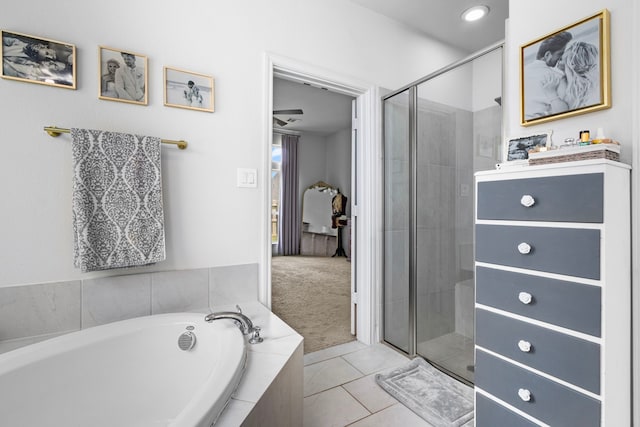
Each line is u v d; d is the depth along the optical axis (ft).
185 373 4.53
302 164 23.79
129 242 4.94
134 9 5.24
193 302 5.77
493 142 5.78
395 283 8.03
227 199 6.10
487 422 4.06
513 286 3.80
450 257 6.69
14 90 4.42
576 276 3.23
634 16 3.66
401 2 7.75
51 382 3.77
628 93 3.71
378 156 8.20
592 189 3.13
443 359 6.86
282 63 6.67
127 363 4.38
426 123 7.11
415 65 8.86
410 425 5.11
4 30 4.34
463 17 8.35
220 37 6.00
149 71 5.37
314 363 7.14
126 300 5.20
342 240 22.56
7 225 4.41
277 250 22.79
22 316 4.51
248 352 4.06
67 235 4.77
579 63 4.07
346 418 5.27
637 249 3.55
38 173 4.57
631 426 3.53
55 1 4.66
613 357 3.17
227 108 6.08
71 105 4.77
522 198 3.69
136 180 5.01
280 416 3.67
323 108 17.24
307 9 7.04
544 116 4.46
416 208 7.43
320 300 11.72
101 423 4.04
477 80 6.04
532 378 3.59
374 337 8.16
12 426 3.45
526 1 4.79
